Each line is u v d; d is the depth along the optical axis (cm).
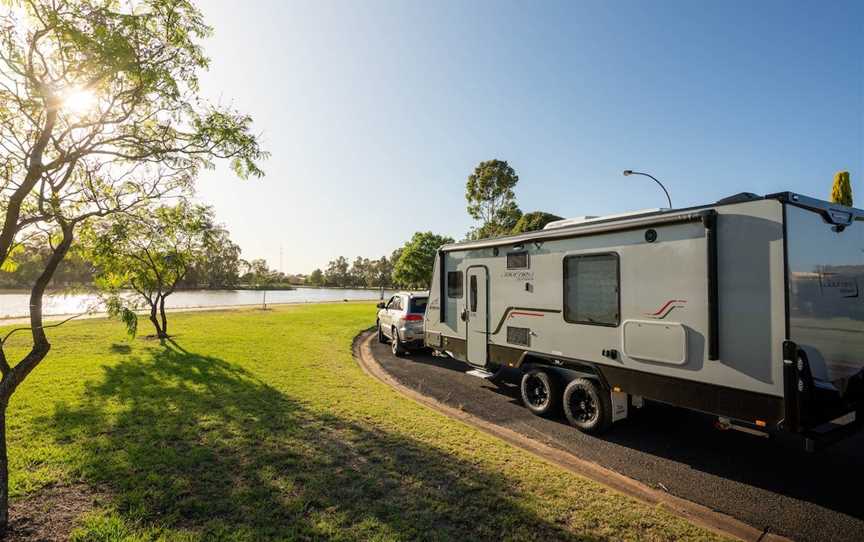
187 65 421
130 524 321
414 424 569
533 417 670
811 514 389
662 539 329
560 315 627
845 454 523
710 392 449
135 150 427
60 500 355
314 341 1320
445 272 881
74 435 494
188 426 531
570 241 612
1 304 3322
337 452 468
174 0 398
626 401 584
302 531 322
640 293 518
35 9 333
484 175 4584
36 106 338
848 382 462
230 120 459
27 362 336
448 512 355
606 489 407
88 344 1158
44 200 367
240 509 350
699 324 458
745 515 388
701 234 457
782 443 561
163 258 1209
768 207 409
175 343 1198
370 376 866
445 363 1098
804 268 415
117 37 344
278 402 645
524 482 413
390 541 313
